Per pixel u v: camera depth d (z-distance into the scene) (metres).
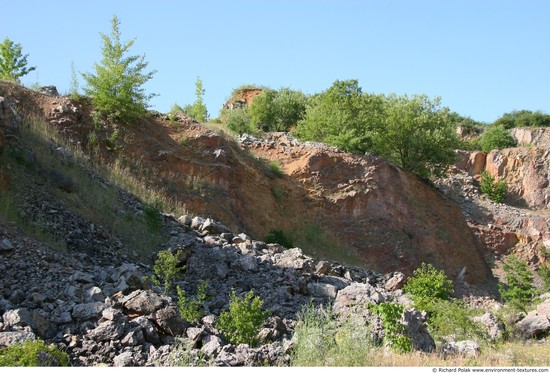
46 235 14.94
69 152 20.25
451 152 37.88
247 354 10.37
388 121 36.88
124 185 20.67
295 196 28.52
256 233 25.02
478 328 15.01
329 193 29.33
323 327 11.56
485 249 41.91
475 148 61.53
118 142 23.73
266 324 12.39
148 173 23.33
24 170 17.16
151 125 25.81
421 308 16.41
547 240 44.53
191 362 9.67
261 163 29.72
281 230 26.02
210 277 15.41
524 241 42.69
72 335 10.40
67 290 11.84
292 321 13.20
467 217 45.91
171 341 10.88
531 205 52.72
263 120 46.06
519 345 14.12
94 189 18.69
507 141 60.97
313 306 14.23
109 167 21.69
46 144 19.53
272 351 10.56
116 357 9.71
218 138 26.86
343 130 33.56
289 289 15.44
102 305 10.97
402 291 20.47
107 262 15.34
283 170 29.95
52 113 23.08
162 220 19.05
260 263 16.81
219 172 25.20
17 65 29.28
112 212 17.98
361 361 10.41
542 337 15.62
